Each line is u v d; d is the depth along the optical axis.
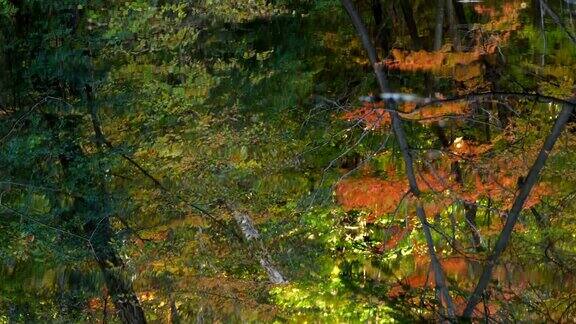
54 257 13.62
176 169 14.70
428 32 17.45
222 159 14.77
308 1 18.59
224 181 14.88
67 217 14.12
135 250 14.34
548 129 12.10
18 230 13.54
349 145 15.16
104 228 14.27
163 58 15.23
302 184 15.52
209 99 15.98
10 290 15.55
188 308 16.38
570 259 11.08
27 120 13.84
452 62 13.42
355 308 11.78
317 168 15.41
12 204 13.73
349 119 13.80
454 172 12.82
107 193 14.10
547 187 11.71
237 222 16.05
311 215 14.92
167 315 16.78
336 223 15.23
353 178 13.74
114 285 14.69
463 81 14.52
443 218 13.55
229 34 16.84
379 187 12.77
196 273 15.17
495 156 12.11
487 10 13.59
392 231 14.13
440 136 14.06
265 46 18.33
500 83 14.42
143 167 14.81
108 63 14.19
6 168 13.69
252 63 17.92
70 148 13.91
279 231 14.95
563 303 10.04
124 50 13.92
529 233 11.96
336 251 15.32
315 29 18.34
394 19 17.69
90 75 13.90
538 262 11.02
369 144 14.48
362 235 15.08
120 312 15.06
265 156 15.48
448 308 8.09
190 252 14.87
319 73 18.41
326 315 12.91
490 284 9.73
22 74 14.01
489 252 10.33
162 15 15.41
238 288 15.07
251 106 16.42
